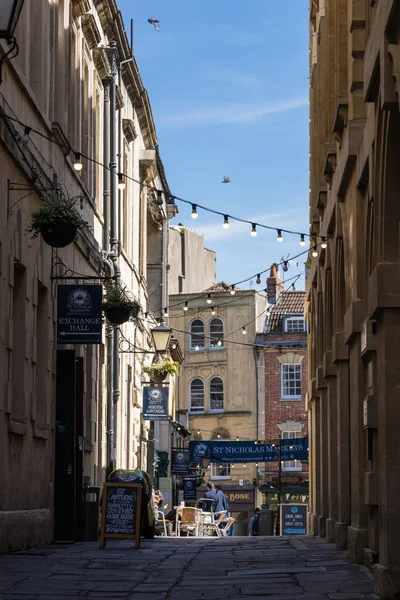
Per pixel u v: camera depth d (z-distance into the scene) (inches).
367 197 814.5
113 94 1526.8
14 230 876.6
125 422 1681.8
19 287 920.3
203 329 3949.3
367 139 770.2
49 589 612.7
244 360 3878.0
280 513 2235.5
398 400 655.1
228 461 2598.4
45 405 1018.1
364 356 818.2
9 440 860.6
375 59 625.0
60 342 1019.9
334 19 1135.0
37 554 842.8
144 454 2027.6
